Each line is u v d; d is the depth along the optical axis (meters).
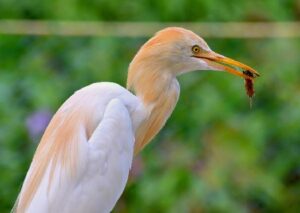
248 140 10.77
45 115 10.66
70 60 11.52
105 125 7.05
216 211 10.41
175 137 10.91
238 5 12.45
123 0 12.26
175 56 7.38
